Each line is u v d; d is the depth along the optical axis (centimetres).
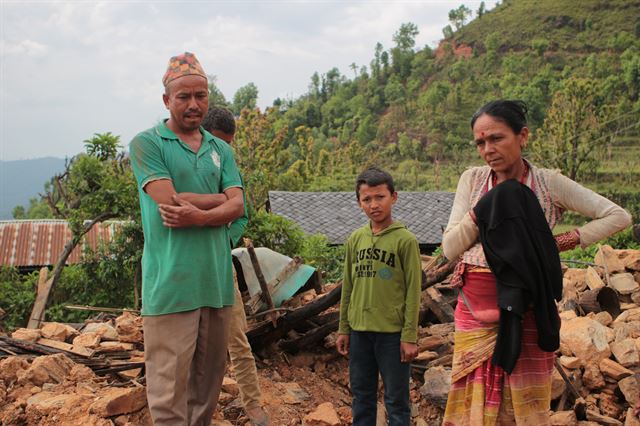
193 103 324
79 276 1134
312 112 12269
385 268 361
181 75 324
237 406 413
